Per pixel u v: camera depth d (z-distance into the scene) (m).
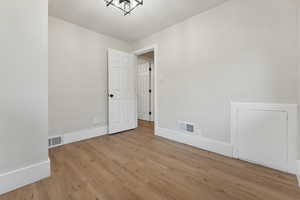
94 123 2.90
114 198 1.17
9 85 1.23
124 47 3.41
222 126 2.03
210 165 1.73
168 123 2.79
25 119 1.32
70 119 2.56
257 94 1.71
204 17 2.19
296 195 1.20
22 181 1.30
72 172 1.56
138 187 1.32
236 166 1.70
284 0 1.51
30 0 1.33
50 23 2.30
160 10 2.16
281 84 1.55
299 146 1.45
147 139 2.75
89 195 1.21
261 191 1.25
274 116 1.59
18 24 1.26
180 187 1.32
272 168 1.62
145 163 1.79
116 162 1.81
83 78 2.72
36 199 1.15
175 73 2.62
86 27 2.71
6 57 1.21
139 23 2.56
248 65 1.77
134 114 3.56
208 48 2.15
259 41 1.68
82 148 2.29
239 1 1.83
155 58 2.98
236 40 1.86
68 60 2.52
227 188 1.30
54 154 2.05
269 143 1.63
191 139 2.40
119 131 3.21
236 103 1.87
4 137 1.21
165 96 2.82
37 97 1.39
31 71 1.35
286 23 1.50
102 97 3.03
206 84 2.18
